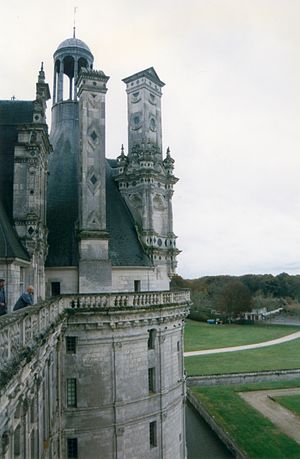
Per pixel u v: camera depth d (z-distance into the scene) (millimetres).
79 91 36312
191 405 62750
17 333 12453
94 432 30391
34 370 15320
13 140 31859
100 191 34750
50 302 22266
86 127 34906
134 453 31594
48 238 35688
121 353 31641
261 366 80375
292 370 75312
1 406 9680
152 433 33656
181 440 37750
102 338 31156
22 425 13766
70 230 36188
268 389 67062
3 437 10648
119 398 31188
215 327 143000
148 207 39281
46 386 21094
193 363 83500
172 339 36625
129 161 41438
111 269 34594
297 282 199875
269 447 44219
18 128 29812
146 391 32938
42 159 31875
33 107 32188
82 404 30406
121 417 31141
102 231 34344
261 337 120750
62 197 38062
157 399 33656
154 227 40062
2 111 33188
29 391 14641
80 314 30312
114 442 30750
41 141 30156
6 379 9844
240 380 72125
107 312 30641
